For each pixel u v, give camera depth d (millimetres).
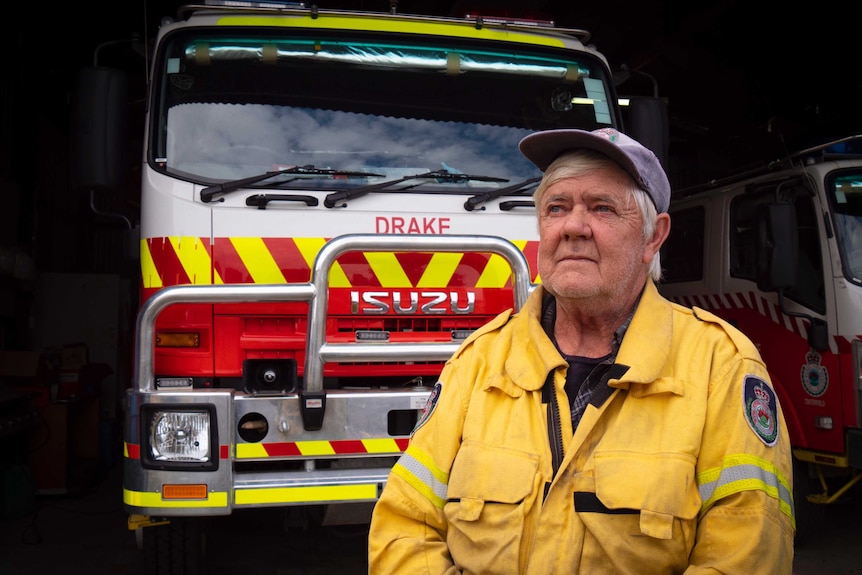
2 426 4848
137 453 2721
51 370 5918
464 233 3268
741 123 9539
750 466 1271
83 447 6547
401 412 2959
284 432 2795
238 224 3092
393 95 3480
